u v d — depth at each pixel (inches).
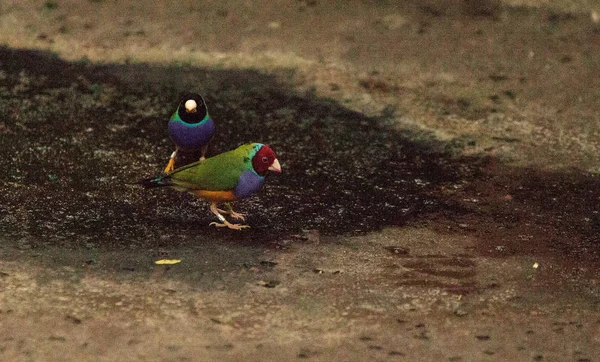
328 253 393.1
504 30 652.1
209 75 586.2
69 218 413.7
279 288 361.1
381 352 320.5
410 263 387.2
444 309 351.9
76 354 310.3
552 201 452.4
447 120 541.6
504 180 473.4
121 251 386.0
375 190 458.0
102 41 621.9
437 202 447.5
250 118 535.8
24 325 326.3
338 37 636.1
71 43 617.6
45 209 420.8
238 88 571.2
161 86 569.6
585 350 327.6
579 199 454.9
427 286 368.8
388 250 398.3
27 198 430.9
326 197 448.8
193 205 433.7
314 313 344.2
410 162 491.2
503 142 517.3
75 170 463.8
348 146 506.9
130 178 458.9
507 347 327.6
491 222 429.1
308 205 439.2
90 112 532.1
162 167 474.3
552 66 608.1
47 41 618.5
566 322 346.6
